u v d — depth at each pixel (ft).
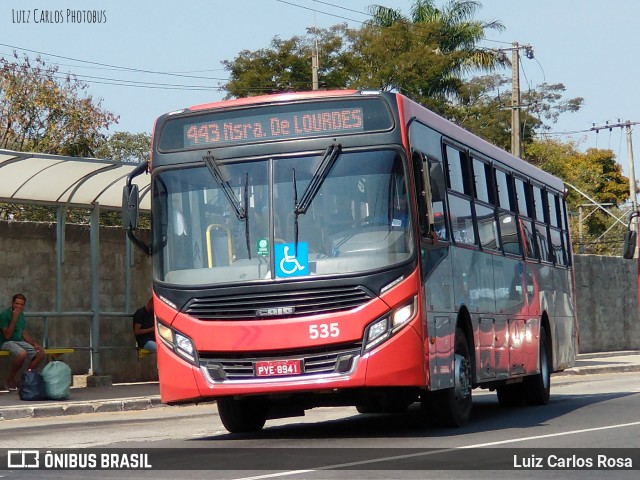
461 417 49.78
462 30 195.00
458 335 49.88
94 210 77.51
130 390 75.72
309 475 33.58
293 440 45.96
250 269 44.42
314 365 43.57
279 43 194.70
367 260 43.62
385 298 43.34
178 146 46.78
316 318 43.42
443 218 48.65
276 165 45.24
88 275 81.51
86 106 150.00
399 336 43.32
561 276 74.90
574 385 91.71
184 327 44.98
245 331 43.96
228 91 192.44
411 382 43.47
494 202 58.95
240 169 45.62
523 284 63.46
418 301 43.86
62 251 76.64
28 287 78.07
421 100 186.70
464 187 53.36
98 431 53.31
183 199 46.14
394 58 188.14
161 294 45.62
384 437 46.09
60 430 54.19
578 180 286.25
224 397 45.24
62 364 68.85
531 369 64.39
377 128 44.98
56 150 145.79
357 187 44.50
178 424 57.72
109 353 81.87
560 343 72.95
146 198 79.66
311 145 45.16
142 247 47.09
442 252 47.75
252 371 44.01
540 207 70.85
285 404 47.19
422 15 198.49
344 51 195.11
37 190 72.74
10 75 146.82
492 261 56.75
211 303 44.62
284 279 43.93
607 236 277.03
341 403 47.60
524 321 63.05
